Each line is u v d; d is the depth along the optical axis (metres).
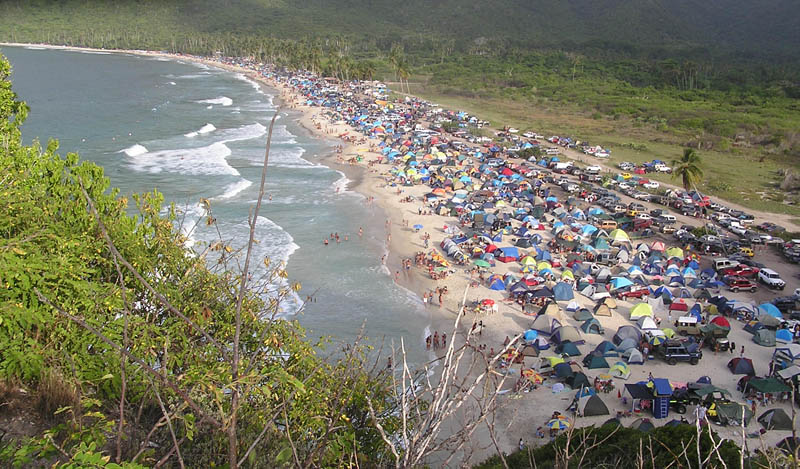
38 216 16.22
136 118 124.25
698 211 70.88
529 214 67.44
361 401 11.56
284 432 10.05
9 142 21.42
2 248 12.84
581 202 74.75
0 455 8.22
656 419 31.59
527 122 138.00
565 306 45.53
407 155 92.69
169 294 14.84
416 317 43.06
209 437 9.59
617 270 52.72
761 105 146.50
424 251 56.50
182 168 82.50
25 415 10.63
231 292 15.98
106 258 15.95
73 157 19.83
